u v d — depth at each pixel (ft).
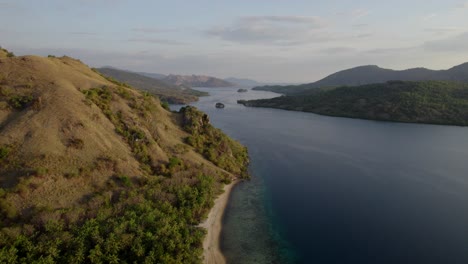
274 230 178.19
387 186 249.96
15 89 217.56
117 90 268.62
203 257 144.56
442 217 195.62
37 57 260.21
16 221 138.72
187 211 169.99
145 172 206.59
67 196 159.84
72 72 271.28
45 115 196.85
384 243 165.68
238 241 165.58
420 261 150.41
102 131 213.87
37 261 111.96
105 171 186.09
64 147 183.93
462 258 152.25
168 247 132.46
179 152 246.68
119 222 140.46
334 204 214.48
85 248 122.62
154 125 258.57
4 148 168.25
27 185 152.87
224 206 206.08
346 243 165.89
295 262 149.18
